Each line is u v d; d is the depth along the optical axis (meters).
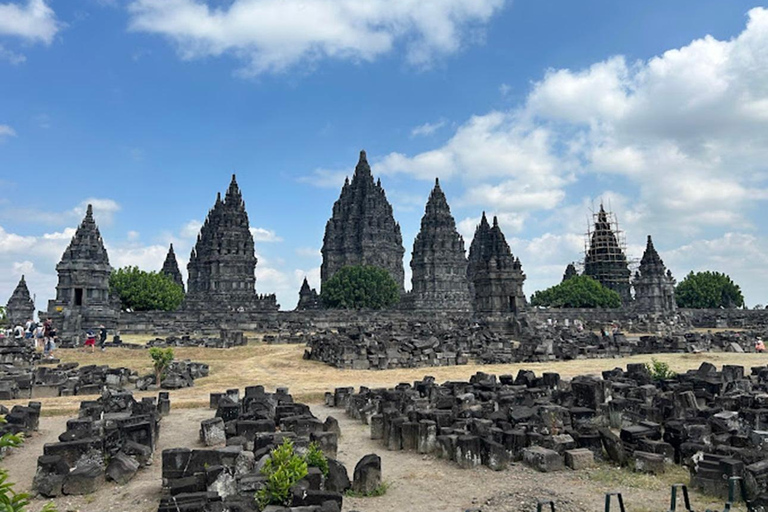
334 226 148.50
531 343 49.34
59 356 44.25
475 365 42.72
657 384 27.55
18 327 54.00
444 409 22.08
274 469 12.99
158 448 19.25
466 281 128.75
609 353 48.66
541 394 25.17
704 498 13.55
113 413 21.75
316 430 19.23
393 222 152.62
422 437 18.38
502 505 13.40
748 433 17.58
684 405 22.44
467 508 13.23
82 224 65.12
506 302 71.06
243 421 18.80
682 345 51.44
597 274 135.62
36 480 14.56
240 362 43.06
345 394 27.41
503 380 29.39
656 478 15.20
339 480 14.48
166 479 14.60
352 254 143.75
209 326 68.06
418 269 128.38
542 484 14.92
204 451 14.63
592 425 20.14
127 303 89.94
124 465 15.56
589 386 22.91
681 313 104.38
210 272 118.94
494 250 73.38
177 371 35.69
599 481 15.08
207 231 140.62
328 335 52.19
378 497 14.09
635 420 20.59
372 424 20.52
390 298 119.56
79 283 62.38
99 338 53.44
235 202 122.44
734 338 55.31
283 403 22.83
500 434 17.34
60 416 25.41
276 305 116.81
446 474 15.91
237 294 117.44
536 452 16.39
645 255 113.50
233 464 14.54
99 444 16.19
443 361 43.09
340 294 115.69
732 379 28.95
